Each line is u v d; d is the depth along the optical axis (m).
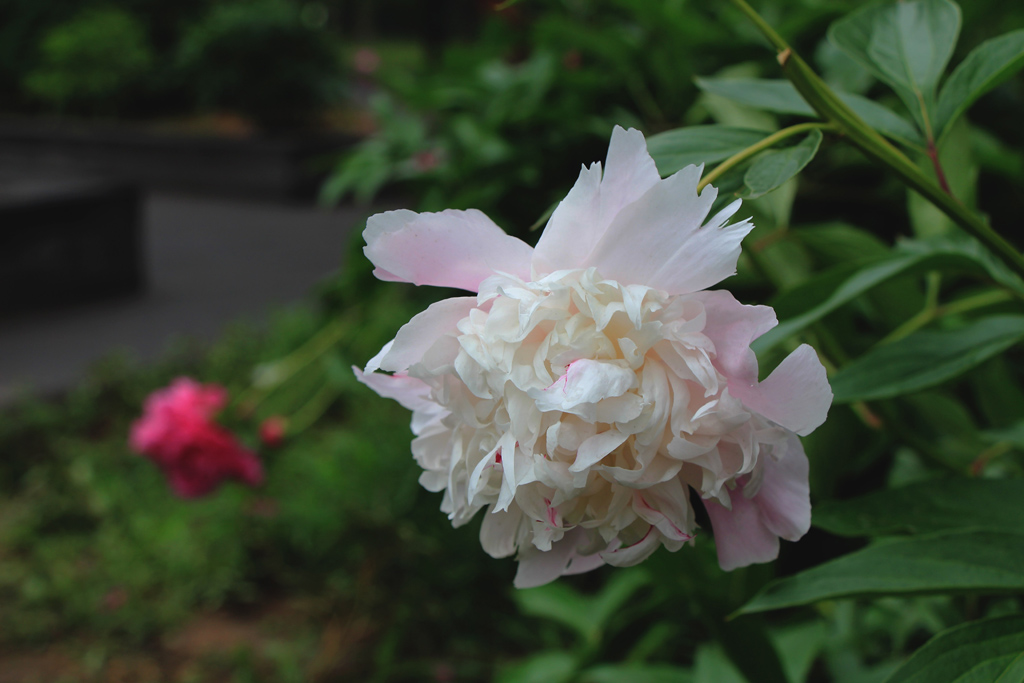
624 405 0.45
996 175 0.98
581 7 1.32
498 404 0.46
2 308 3.47
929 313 0.71
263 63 6.93
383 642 1.43
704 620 0.63
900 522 0.55
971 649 0.48
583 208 0.45
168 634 1.58
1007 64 0.52
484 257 0.47
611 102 1.17
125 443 2.21
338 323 1.70
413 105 1.37
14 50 8.06
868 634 0.85
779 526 0.48
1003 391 0.72
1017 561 0.51
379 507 1.48
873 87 0.96
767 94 0.58
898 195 0.99
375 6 12.33
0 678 1.50
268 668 1.46
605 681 0.86
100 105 7.72
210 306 3.56
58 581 1.70
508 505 0.47
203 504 1.82
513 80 1.23
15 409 2.42
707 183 0.50
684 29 1.03
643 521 0.47
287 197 6.22
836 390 0.58
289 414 1.75
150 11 8.18
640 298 0.45
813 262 0.79
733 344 0.45
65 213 3.58
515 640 1.41
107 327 3.28
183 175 6.66
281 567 1.68
